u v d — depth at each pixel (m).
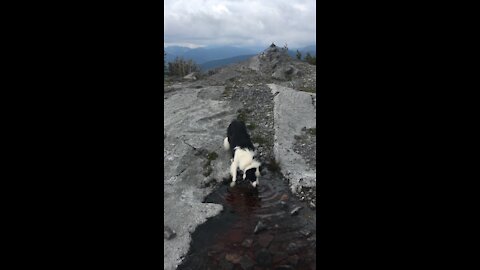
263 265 3.43
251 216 4.27
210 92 8.61
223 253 3.61
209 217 4.22
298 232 3.94
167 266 3.44
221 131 6.61
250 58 11.73
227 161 5.68
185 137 6.25
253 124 6.92
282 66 10.58
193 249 3.68
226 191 4.94
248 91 8.45
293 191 4.80
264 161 5.75
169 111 7.46
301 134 6.65
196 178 5.20
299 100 7.93
